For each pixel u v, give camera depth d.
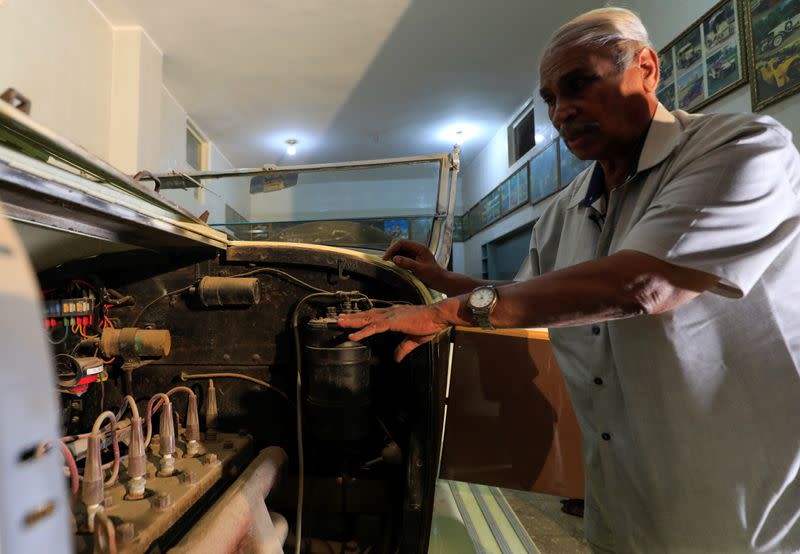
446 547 1.23
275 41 4.17
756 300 0.70
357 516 1.16
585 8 3.86
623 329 0.79
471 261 7.93
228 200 1.71
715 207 0.59
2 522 0.21
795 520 0.69
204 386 1.13
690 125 0.76
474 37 4.25
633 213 0.78
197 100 5.16
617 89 0.76
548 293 0.65
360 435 0.97
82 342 1.06
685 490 0.75
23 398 0.23
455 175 1.61
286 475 1.03
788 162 0.65
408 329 0.75
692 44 2.75
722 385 0.71
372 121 5.97
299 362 1.04
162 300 1.14
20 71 2.60
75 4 3.12
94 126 3.35
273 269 1.14
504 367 1.38
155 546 0.61
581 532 1.63
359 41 4.25
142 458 0.69
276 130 6.08
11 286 0.24
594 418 0.93
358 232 1.60
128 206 0.74
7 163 0.51
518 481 1.37
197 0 3.54
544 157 4.96
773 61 2.18
